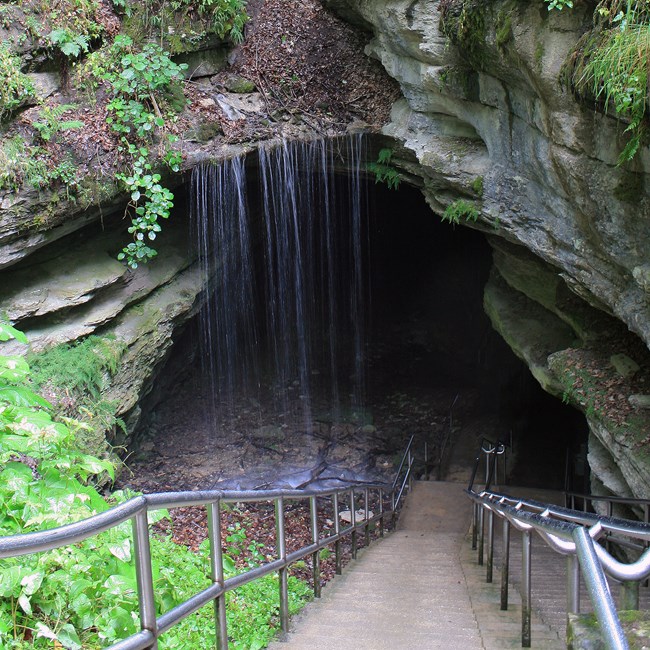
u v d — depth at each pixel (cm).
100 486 1070
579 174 701
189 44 1129
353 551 922
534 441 1570
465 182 966
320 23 1219
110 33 1061
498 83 812
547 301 1055
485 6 746
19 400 419
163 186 1149
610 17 572
